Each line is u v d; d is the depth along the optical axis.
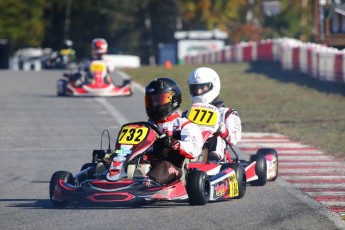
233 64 109.81
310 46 90.62
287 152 43.25
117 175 26.22
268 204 27.94
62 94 76.00
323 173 36.09
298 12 190.75
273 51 107.12
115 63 162.62
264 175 32.16
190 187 26.72
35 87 87.00
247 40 191.12
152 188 25.88
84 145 45.22
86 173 28.22
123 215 25.52
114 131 51.25
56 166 38.03
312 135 49.78
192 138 27.42
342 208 27.58
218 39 168.38
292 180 34.09
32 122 56.03
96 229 23.56
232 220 24.89
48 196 30.06
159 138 27.22
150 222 24.41
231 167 29.09
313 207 27.42
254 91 78.06
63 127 53.16
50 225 24.30
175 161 27.78
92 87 74.75
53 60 133.12
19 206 27.77
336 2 92.25
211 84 31.52
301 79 85.69
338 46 91.56
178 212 25.97
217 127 29.75
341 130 51.91
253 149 44.66
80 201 26.22
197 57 145.88
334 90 75.81
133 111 62.91
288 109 64.31
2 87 86.31
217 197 27.58
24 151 42.94
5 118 58.31
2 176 35.09
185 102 68.12
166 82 27.91
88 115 60.12
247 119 58.31
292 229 23.62
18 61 175.88
